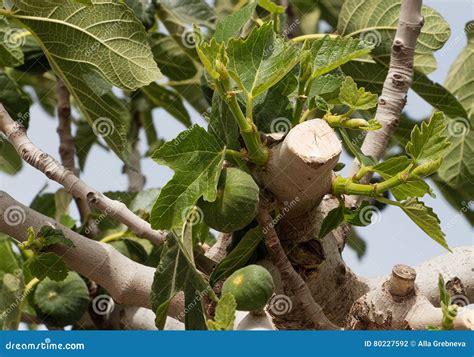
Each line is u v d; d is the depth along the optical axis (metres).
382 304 5.55
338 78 5.73
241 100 5.61
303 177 5.42
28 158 5.68
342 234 5.98
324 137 5.39
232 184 5.35
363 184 5.56
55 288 6.68
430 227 5.44
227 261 5.57
